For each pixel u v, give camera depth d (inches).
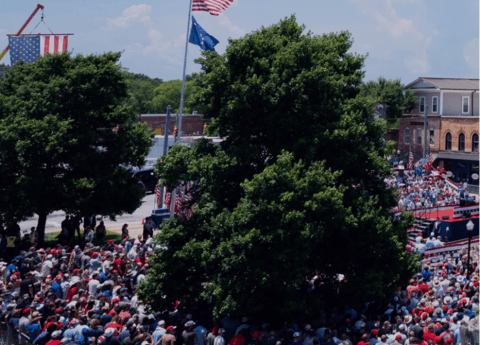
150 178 2245.3
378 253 752.3
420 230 1556.3
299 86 758.5
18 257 904.3
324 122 799.7
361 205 764.0
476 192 2278.5
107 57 1282.0
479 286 816.3
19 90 1211.2
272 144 793.6
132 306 740.0
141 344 558.3
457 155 2517.2
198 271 757.9
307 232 669.3
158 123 3088.1
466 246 1272.1
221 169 771.4
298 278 661.9
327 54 850.1
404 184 1958.7
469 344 532.4
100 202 1214.3
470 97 2672.2
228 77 799.1
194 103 844.0
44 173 1161.4
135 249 971.9
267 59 789.9
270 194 686.5
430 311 701.3
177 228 780.6
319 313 727.7
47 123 1145.4
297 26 879.1
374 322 658.8
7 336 622.8
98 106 1263.5
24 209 1135.6
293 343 591.2
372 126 817.5
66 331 582.9
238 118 794.2
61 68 1251.8
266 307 689.0
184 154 818.8
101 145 1291.8
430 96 2832.2
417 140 2741.1
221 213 729.0
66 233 1222.3
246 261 675.4
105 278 796.6
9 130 1144.8
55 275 831.7
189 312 730.2
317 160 768.3
